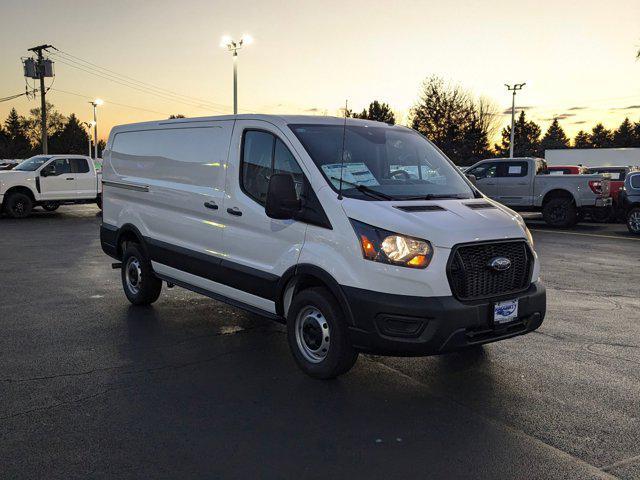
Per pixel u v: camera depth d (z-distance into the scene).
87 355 5.22
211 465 3.31
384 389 4.47
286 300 4.94
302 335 4.74
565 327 6.28
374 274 4.11
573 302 7.52
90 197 19.95
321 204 4.48
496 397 4.34
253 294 5.16
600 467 3.32
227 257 5.42
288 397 4.30
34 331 5.96
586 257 11.45
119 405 4.14
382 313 4.08
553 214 17.28
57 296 7.64
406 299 4.04
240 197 5.23
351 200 4.38
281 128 4.96
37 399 4.23
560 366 5.02
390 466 3.32
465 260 4.14
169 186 6.22
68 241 13.29
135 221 6.83
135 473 3.21
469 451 3.50
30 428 3.75
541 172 18.00
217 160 5.55
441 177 5.23
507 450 3.51
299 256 4.59
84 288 8.16
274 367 4.94
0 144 118.56
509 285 4.39
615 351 5.45
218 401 4.22
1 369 4.85
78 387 4.47
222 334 5.90
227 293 5.52
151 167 6.60
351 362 4.47
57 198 19.31
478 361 5.13
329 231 4.39
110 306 7.09
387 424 3.86
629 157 47.56
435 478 3.19
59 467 3.26
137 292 6.98
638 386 4.57
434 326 4.01
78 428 3.76
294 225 4.68
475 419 3.95
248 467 3.29
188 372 4.81
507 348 5.52
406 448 3.53
